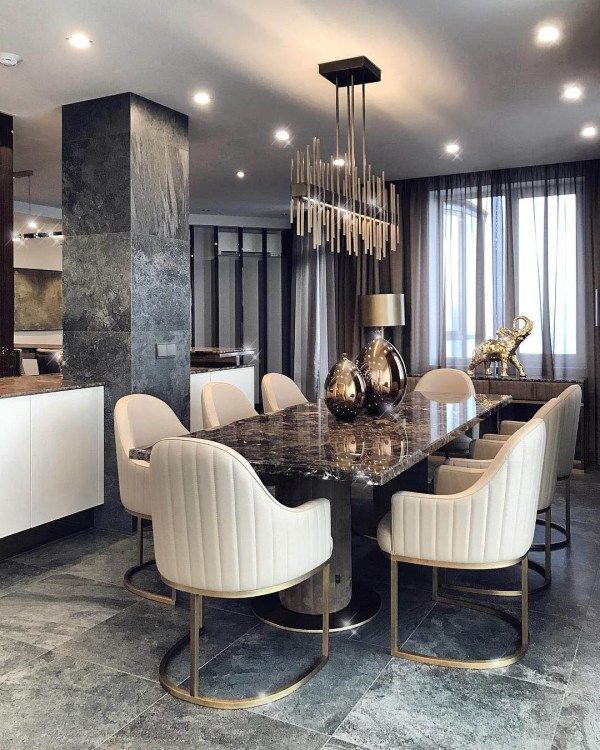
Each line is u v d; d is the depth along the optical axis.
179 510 2.16
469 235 6.57
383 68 3.75
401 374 3.62
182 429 3.46
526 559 2.59
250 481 2.10
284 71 3.76
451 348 6.67
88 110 4.21
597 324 6.02
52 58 3.55
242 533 2.12
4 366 4.44
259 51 3.49
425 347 6.76
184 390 4.57
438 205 6.68
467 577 3.46
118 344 4.18
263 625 2.88
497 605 3.10
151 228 4.25
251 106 4.36
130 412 3.24
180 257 4.50
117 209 4.13
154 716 2.21
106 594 3.23
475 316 6.54
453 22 3.18
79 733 2.11
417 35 3.32
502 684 2.38
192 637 2.26
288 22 3.16
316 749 2.02
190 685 2.29
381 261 7.00
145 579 3.42
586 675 2.45
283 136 5.11
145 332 4.23
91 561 3.70
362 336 7.20
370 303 6.30
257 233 9.46
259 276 9.48
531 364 6.37
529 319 6.06
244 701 2.24
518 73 3.85
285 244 9.52
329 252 7.98
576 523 4.34
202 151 5.59
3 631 2.83
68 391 3.99
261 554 2.15
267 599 3.10
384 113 4.57
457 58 3.62
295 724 2.15
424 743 2.04
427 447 2.72
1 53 3.47
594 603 3.11
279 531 2.17
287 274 9.50
